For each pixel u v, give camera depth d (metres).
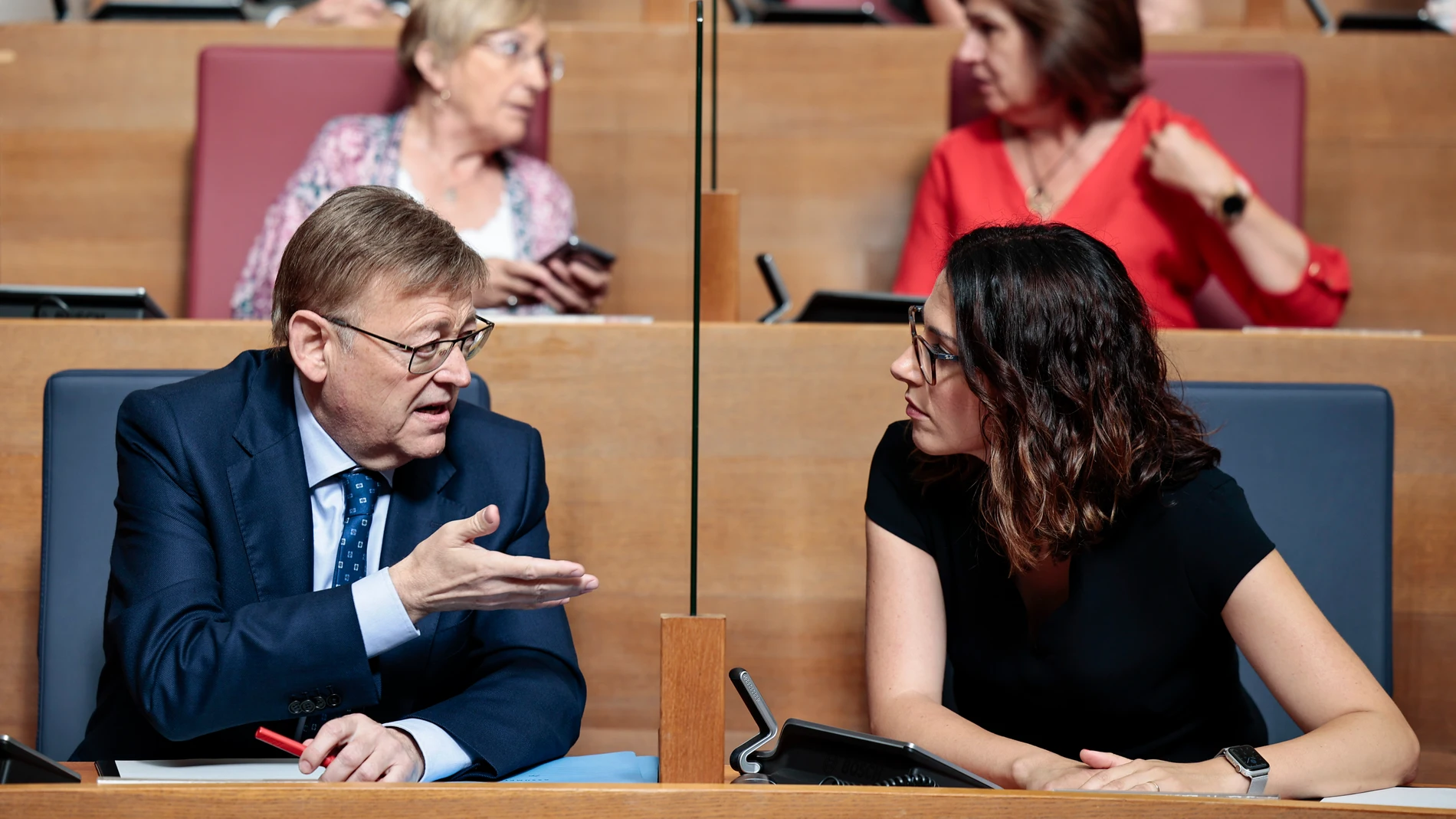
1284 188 6.65
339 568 3.43
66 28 7.20
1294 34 7.18
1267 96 6.69
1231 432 4.14
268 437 3.42
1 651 4.34
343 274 3.23
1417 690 4.54
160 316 4.89
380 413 3.32
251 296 6.18
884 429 4.48
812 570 4.50
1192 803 2.35
